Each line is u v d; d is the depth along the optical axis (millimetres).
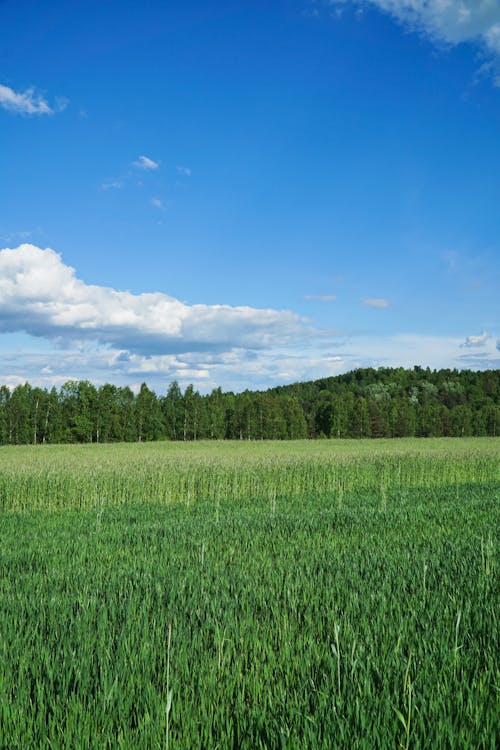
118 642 4238
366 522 11922
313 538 9898
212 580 6539
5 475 19641
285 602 5398
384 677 3617
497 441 77188
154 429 91688
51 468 22562
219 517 13359
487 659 3869
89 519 13812
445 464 26484
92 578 6773
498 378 155375
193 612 5059
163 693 3406
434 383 166750
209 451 50500
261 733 3076
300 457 30141
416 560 7543
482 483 23594
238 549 8789
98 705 3277
